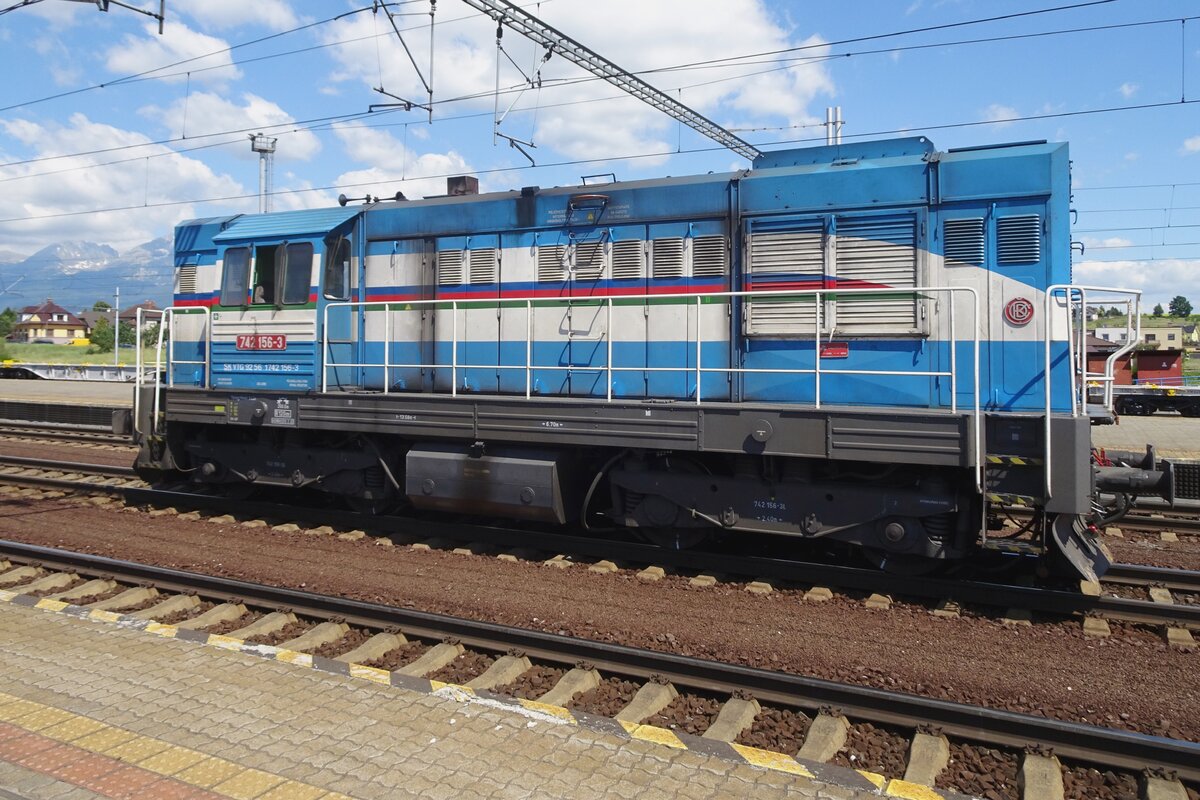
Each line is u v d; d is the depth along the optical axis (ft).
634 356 28.17
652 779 13.10
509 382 30.22
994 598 22.15
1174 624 20.54
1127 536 30.91
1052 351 22.71
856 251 24.99
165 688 16.51
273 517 33.63
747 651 18.95
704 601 22.70
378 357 32.83
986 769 14.03
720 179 27.04
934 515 22.57
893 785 13.01
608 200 28.68
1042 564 22.85
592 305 28.73
